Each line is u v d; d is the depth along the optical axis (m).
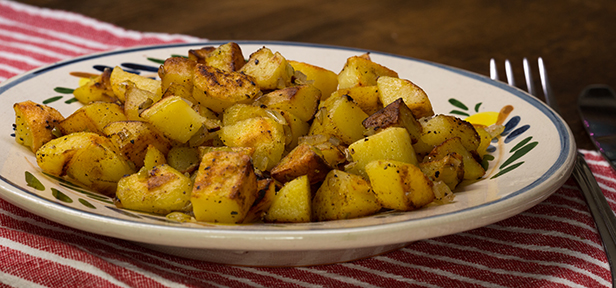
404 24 0.96
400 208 0.42
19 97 0.51
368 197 0.42
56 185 0.42
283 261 0.41
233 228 0.38
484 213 0.39
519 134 0.50
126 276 0.39
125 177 0.42
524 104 0.53
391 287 0.41
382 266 0.42
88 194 0.43
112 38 0.73
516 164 0.47
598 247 0.43
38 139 0.46
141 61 0.60
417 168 0.42
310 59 0.62
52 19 0.76
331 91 0.51
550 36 0.92
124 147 0.45
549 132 0.49
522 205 0.40
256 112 0.45
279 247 0.37
